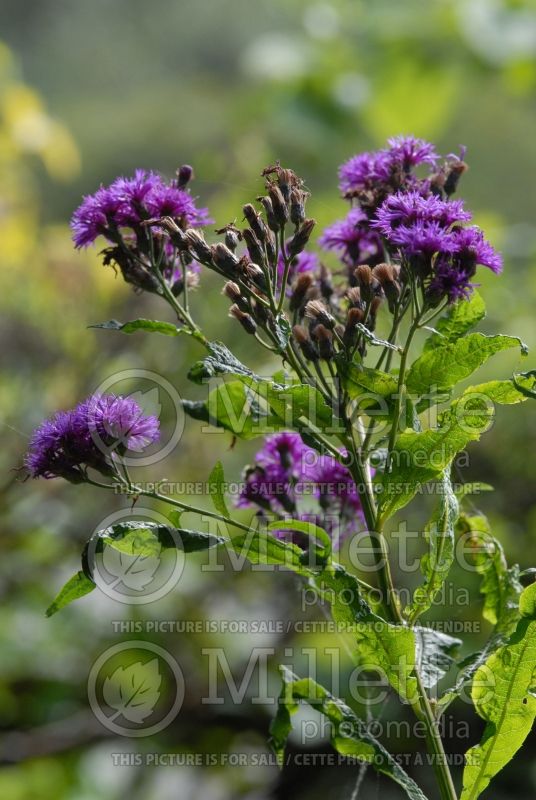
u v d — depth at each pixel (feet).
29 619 25.23
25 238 28.48
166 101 68.80
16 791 22.85
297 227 9.86
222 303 22.31
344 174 10.85
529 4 30.04
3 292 25.34
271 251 9.86
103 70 79.30
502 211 46.93
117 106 71.56
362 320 9.59
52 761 23.91
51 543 25.57
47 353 24.86
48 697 25.08
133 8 82.17
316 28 31.83
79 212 10.39
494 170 48.39
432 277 9.42
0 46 32.50
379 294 10.07
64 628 25.31
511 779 22.72
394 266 10.01
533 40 29.53
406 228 9.37
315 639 23.13
